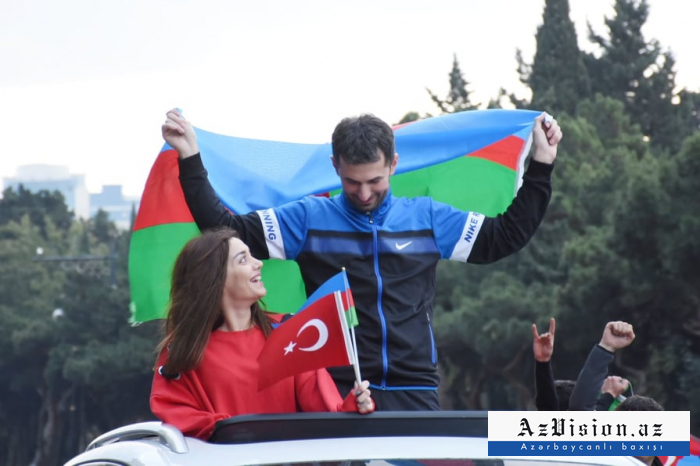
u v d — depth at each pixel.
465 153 9.08
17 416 127.94
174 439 5.24
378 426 5.32
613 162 69.25
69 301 118.44
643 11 104.50
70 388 117.81
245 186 8.98
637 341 54.00
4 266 140.88
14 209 189.00
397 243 7.05
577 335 54.56
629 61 104.88
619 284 51.34
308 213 7.12
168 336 6.33
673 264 48.66
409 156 9.05
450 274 73.19
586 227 63.28
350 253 6.99
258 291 6.37
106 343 114.81
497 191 9.27
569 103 94.69
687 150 49.12
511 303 64.94
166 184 8.70
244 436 5.32
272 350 5.93
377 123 6.86
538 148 7.45
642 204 49.41
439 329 67.50
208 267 6.26
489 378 78.12
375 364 6.83
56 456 119.38
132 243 8.76
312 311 5.83
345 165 6.83
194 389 6.21
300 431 5.32
